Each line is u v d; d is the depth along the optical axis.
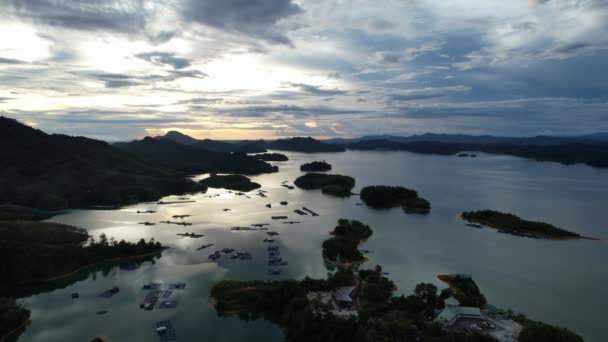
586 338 140.25
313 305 151.88
